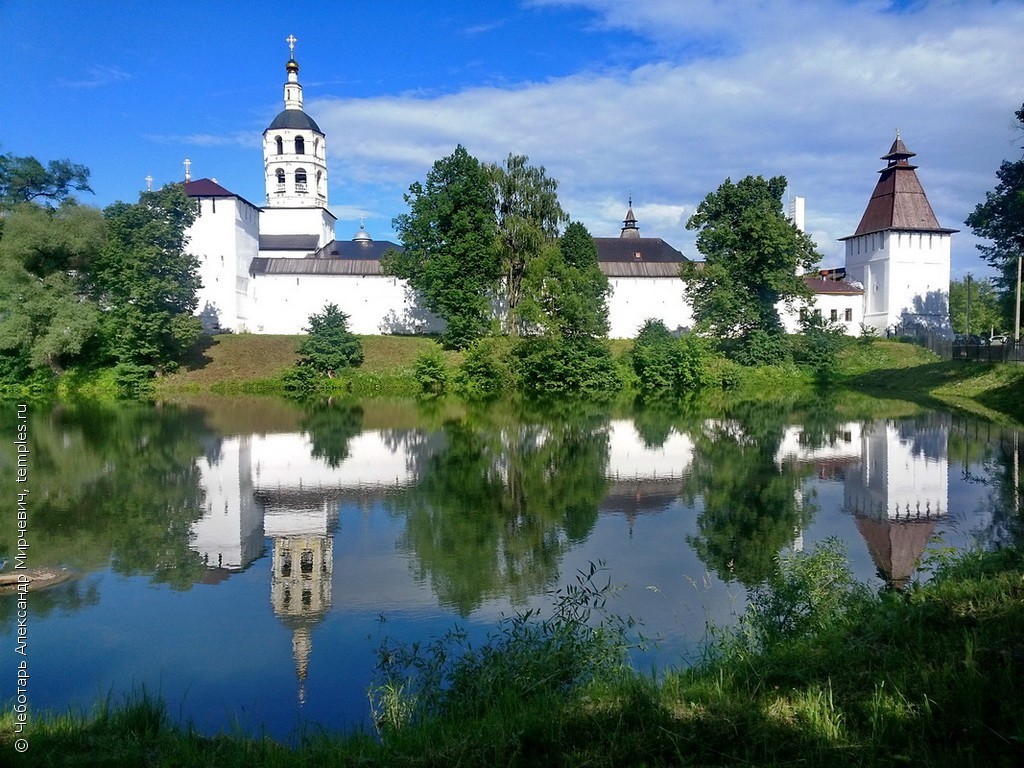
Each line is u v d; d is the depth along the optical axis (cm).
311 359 4906
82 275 4844
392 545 1430
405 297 6147
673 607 1078
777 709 572
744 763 497
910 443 2494
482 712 682
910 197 6494
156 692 854
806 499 1747
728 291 5228
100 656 950
